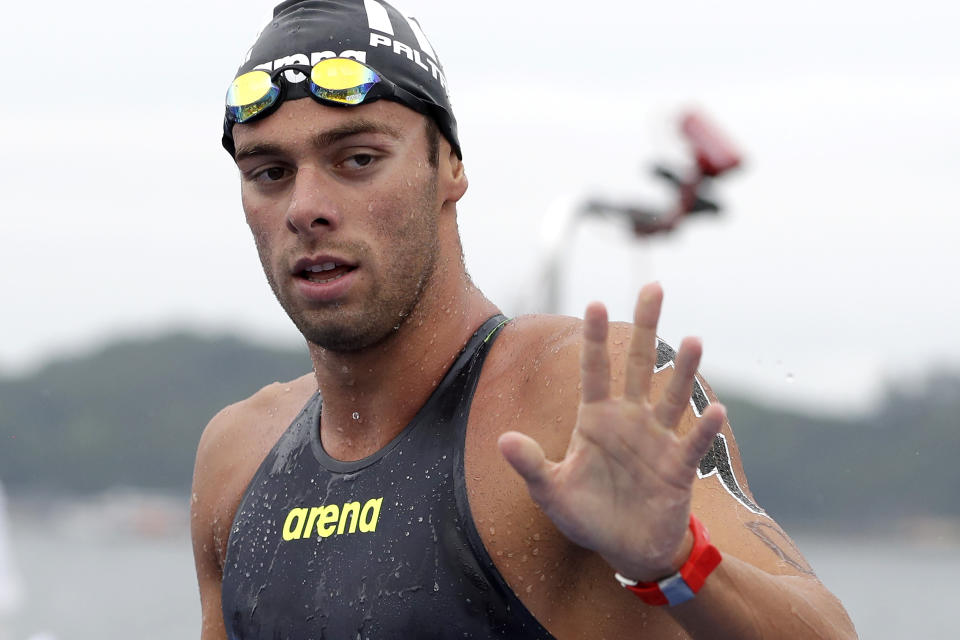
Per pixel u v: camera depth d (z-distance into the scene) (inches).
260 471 229.3
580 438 154.7
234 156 217.5
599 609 187.3
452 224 220.8
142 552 5580.7
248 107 204.1
